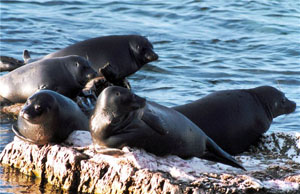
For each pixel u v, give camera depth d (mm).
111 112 33094
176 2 103750
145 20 92062
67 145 37156
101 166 33812
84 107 45562
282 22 92062
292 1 106812
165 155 35812
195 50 76875
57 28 82500
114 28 85812
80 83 47969
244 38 83812
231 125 41594
